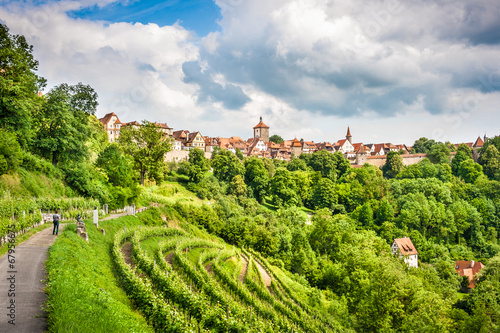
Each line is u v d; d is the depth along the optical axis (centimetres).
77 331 1410
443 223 13062
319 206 14812
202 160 14100
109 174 6312
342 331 4666
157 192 8500
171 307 2116
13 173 4612
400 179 19225
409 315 4978
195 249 5153
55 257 2202
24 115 5066
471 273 10119
